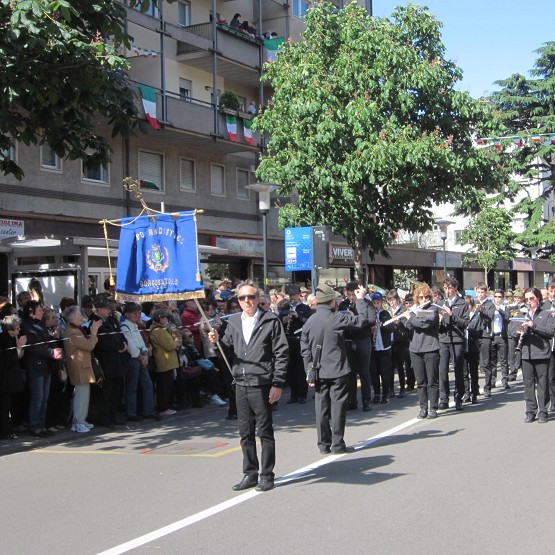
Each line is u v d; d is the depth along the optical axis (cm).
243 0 2728
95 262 1725
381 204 1888
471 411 1156
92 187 2011
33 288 1250
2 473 833
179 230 959
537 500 637
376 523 577
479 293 1369
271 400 693
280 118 1845
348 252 2823
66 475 808
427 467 766
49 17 901
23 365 1034
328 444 860
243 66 2497
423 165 1722
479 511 605
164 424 1145
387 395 1284
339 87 1783
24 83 941
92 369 1072
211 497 680
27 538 580
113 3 1062
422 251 3325
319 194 1791
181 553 525
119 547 545
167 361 1192
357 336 1182
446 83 1869
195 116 2222
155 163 2244
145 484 747
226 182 2517
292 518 599
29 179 1834
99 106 1053
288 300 1362
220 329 1081
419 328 1089
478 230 3384
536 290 1044
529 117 3662
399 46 1786
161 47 2152
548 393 1040
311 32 1898
